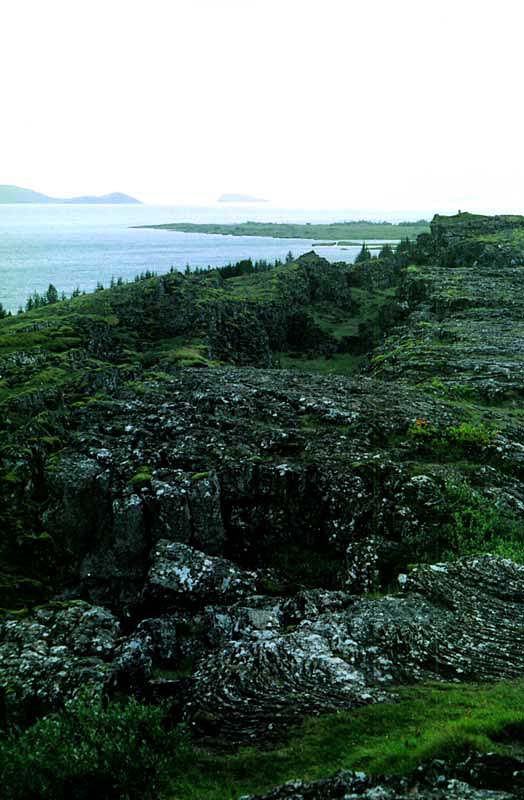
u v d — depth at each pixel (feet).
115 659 57.82
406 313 275.59
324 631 56.54
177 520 83.10
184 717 47.91
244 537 87.66
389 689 48.06
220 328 272.92
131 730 41.32
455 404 119.75
